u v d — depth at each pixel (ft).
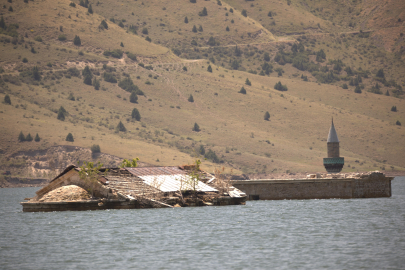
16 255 392.88
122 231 501.97
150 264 354.13
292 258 365.40
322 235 460.96
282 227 517.55
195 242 434.71
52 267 351.05
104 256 383.04
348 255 370.94
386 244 409.49
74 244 435.94
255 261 358.43
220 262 357.00
